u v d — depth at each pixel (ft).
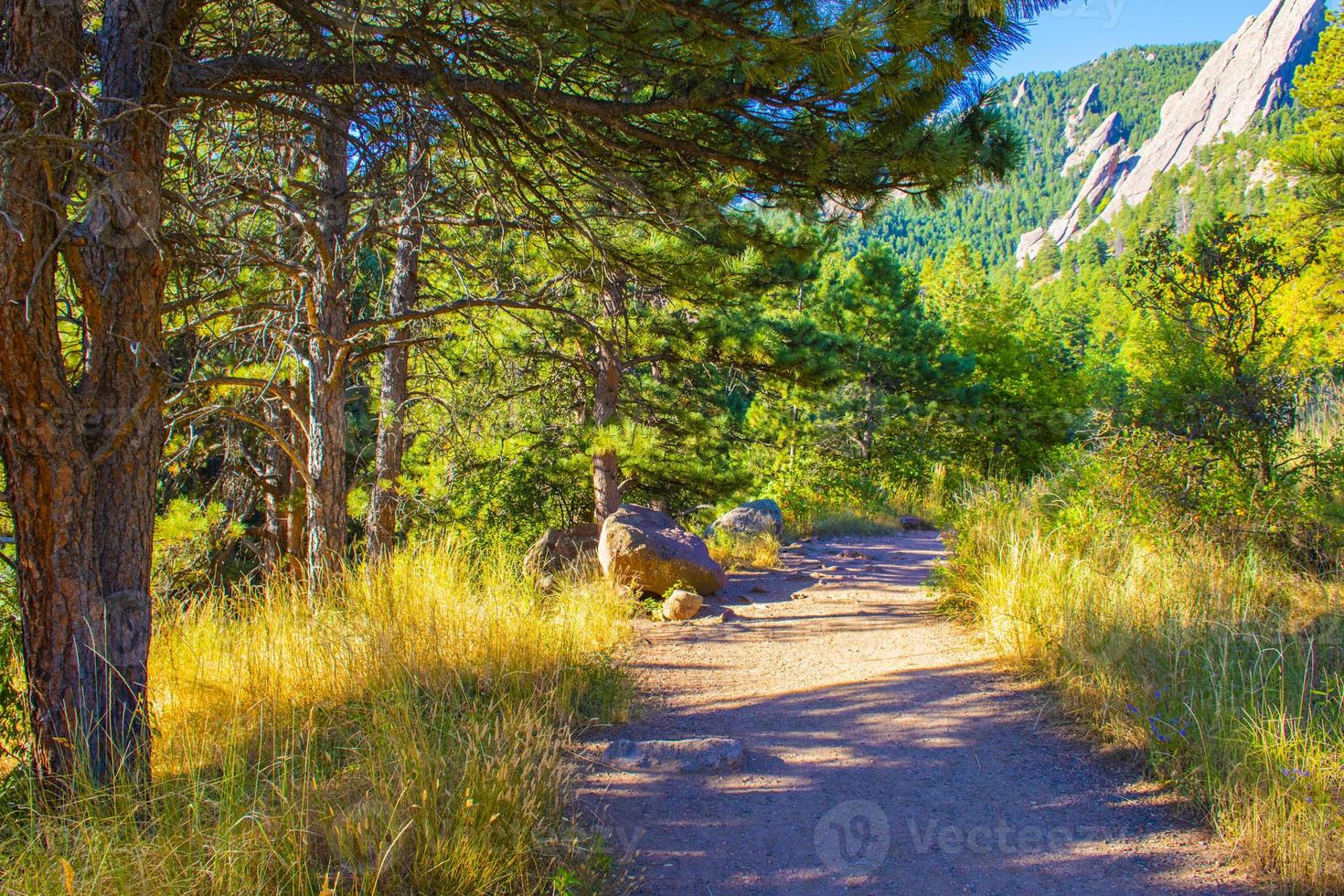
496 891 9.78
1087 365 117.80
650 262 21.83
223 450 32.86
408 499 36.37
